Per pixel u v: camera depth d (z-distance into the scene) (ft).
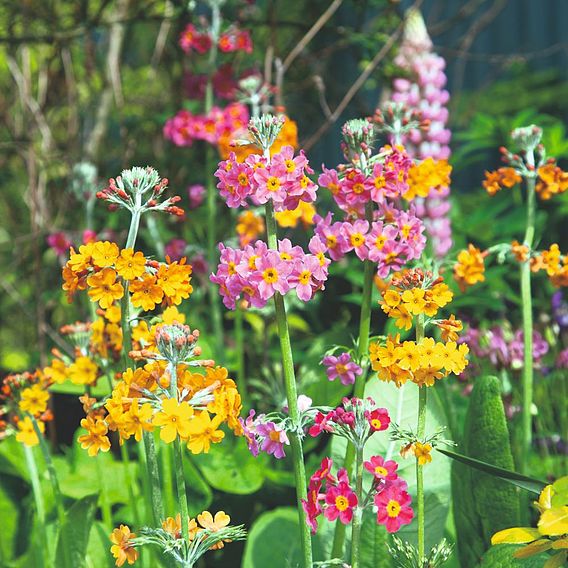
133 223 6.23
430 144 12.39
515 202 16.40
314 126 16.76
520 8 23.17
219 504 10.26
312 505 5.95
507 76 23.52
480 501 7.65
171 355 5.67
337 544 7.09
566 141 15.26
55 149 15.88
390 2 13.42
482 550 7.78
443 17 22.89
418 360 5.96
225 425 10.53
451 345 6.03
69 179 14.49
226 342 14.40
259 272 5.90
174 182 14.73
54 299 13.76
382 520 5.98
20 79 14.74
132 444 11.53
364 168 6.79
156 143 15.89
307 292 6.02
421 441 6.23
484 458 7.59
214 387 5.74
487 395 7.66
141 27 17.60
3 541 9.86
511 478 6.21
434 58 12.98
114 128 17.53
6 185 16.63
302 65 15.97
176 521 6.11
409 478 7.77
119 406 5.61
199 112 14.46
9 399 7.66
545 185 8.50
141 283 5.98
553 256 8.29
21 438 7.48
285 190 6.01
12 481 10.31
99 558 8.32
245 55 15.24
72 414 12.62
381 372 6.11
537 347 10.50
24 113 14.89
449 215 15.23
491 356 10.43
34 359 14.12
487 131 15.98
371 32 14.16
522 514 8.08
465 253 8.23
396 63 13.11
